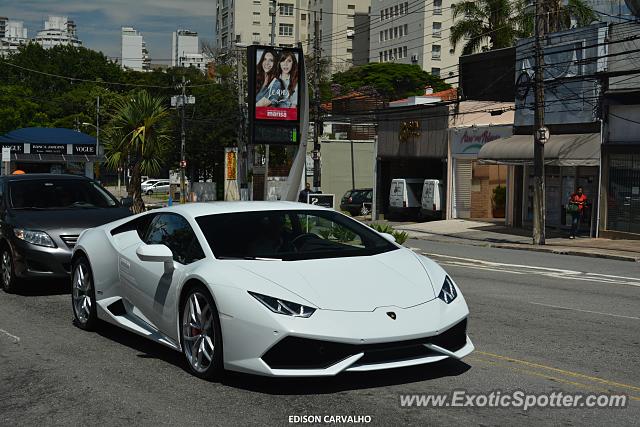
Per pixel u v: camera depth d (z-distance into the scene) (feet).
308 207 22.94
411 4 297.94
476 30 153.38
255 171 176.76
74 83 287.28
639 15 82.43
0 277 36.06
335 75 278.67
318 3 370.53
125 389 18.86
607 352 23.54
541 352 23.27
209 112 197.98
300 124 70.08
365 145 160.15
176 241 21.81
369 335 16.70
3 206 36.04
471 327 27.63
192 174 205.77
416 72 274.16
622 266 60.64
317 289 17.74
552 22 94.68
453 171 117.29
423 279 19.15
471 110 114.73
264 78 69.46
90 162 133.08
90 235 26.40
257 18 384.47
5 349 23.63
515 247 80.59
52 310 30.58
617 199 84.17
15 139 127.65
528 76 94.43
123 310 24.23
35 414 17.13
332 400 17.54
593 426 15.98
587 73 87.10
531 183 101.35
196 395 18.08
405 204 125.70
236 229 20.94
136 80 284.61
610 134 84.43
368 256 20.30
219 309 17.98
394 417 16.37
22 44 296.92
